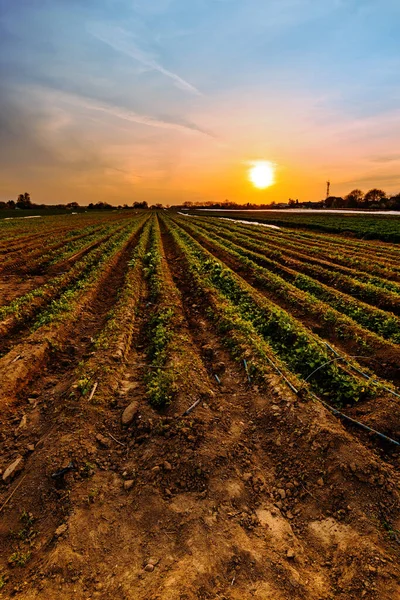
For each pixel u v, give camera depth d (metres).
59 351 8.99
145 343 9.76
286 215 81.25
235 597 3.48
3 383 6.79
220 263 18.86
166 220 63.97
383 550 3.97
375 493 4.66
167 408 6.26
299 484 5.01
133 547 3.98
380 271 18.11
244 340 8.94
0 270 17.50
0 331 9.66
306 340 8.92
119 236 31.80
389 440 5.77
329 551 4.09
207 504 4.55
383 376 8.07
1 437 5.75
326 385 7.52
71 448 5.20
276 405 6.46
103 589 3.52
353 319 11.46
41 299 12.63
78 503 4.44
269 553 3.96
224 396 7.05
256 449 5.68
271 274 16.69
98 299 13.91
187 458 5.13
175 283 16.78
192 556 3.87
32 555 3.92
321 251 24.59
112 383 7.01
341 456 5.13
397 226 44.03
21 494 4.59
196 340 9.98
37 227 42.09
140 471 5.04
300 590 3.58
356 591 3.59
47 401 6.73
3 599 3.45
